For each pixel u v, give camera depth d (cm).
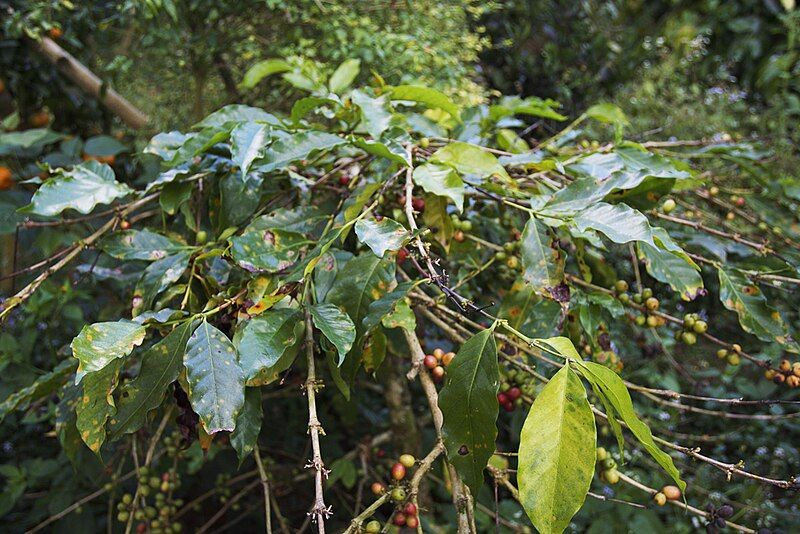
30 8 147
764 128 268
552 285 77
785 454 173
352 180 99
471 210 111
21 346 133
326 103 102
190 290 84
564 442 55
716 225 133
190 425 75
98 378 68
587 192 79
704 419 188
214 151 97
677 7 336
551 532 53
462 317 86
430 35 136
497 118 117
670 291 190
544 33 255
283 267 79
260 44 145
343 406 150
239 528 168
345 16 131
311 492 165
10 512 165
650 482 156
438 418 74
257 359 66
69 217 142
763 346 183
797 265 104
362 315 75
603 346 93
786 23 308
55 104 179
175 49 143
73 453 87
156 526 110
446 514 140
